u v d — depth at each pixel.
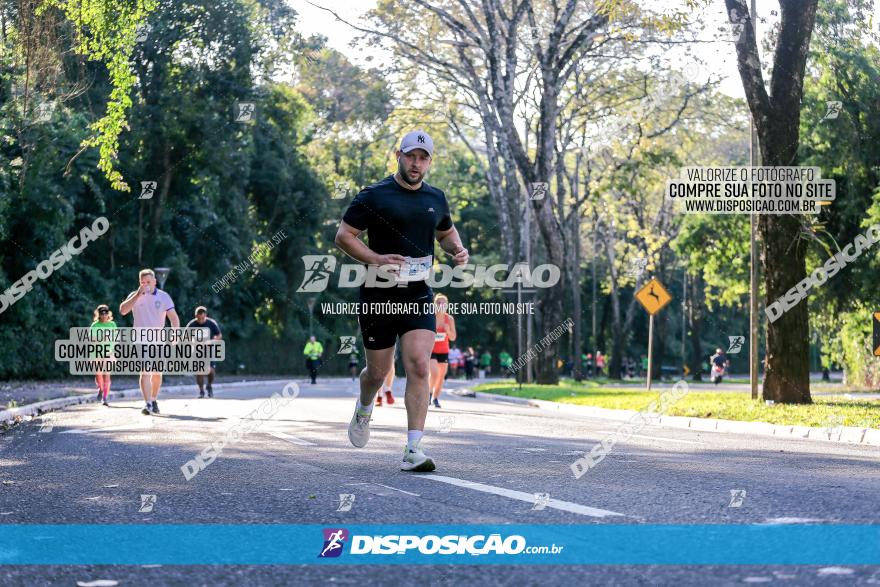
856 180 40.00
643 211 61.47
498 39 41.38
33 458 11.95
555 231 42.78
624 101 45.38
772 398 23.69
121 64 28.41
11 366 42.97
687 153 54.12
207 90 51.69
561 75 44.50
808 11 23.16
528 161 41.12
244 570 5.43
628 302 93.50
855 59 39.47
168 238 52.28
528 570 5.28
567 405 29.78
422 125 50.50
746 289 52.41
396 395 33.31
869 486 8.52
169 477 9.64
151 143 50.25
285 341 68.75
